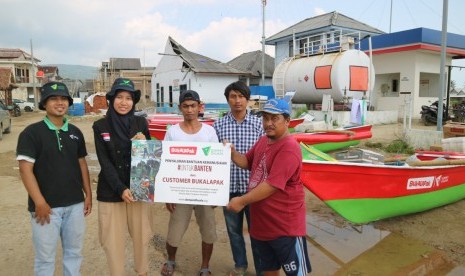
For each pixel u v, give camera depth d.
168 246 4.24
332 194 5.12
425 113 17.62
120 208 3.62
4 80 30.28
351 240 5.47
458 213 6.46
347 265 4.71
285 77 21.77
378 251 5.10
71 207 3.33
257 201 3.08
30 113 35.41
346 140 10.66
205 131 3.95
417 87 20.94
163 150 3.50
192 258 4.80
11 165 10.38
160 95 37.25
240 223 4.16
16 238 5.26
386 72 22.17
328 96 16.92
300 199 3.18
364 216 5.55
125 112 3.52
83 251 4.88
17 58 52.28
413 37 20.03
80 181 3.43
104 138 3.46
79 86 58.66
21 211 6.40
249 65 34.94
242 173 4.00
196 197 3.52
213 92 30.86
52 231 3.23
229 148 3.49
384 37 21.58
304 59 21.05
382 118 18.83
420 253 5.04
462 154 7.57
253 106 19.42
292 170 3.04
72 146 3.32
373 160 6.56
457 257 4.90
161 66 36.38
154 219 6.30
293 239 3.17
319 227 5.98
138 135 3.56
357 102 14.27
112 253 3.61
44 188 3.19
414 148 11.57
